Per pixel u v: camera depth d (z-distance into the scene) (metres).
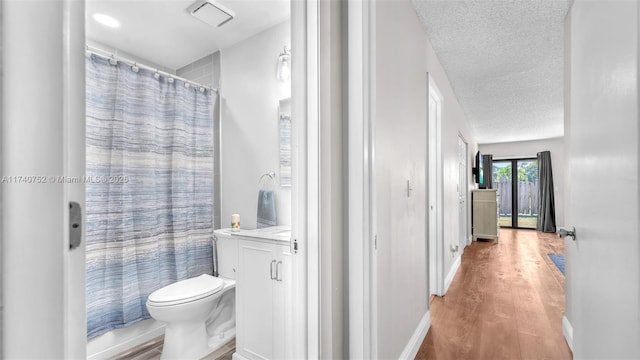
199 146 1.21
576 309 1.30
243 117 1.33
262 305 1.28
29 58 0.42
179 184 1.13
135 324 0.99
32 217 0.42
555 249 5.38
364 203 1.26
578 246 1.26
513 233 7.49
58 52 0.45
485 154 8.70
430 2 2.09
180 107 1.14
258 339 1.28
